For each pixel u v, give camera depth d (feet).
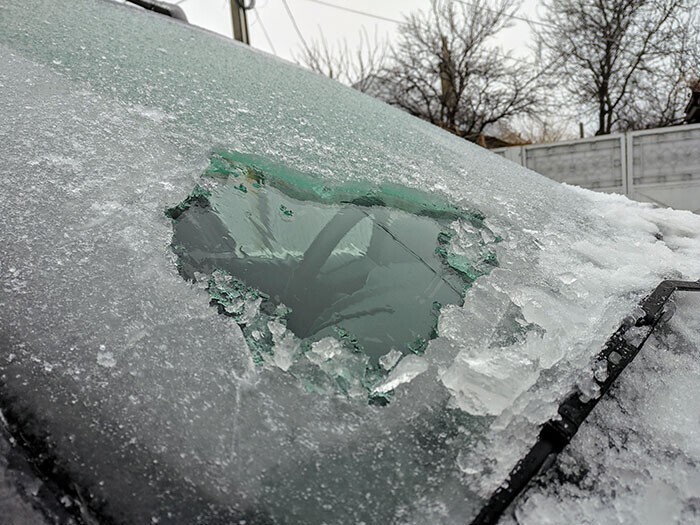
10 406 1.94
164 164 3.08
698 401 2.53
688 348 2.88
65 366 2.06
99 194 2.75
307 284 2.74
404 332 2.63
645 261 3.58
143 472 1.87
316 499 1.91
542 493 2.09
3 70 3.41
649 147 25.43
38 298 2.23
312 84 5.28
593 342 2.68
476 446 2.16
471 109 53.36
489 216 3.73
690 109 47.26
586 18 49.73
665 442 2.32
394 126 5.01
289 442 2.03
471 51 52.16
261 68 5.10
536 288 3.04
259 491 1.88
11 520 1.73
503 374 2.39
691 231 4.32
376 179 3.72
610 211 4.57
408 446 2.12
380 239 3.22
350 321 2.62
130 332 2.21
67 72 3.62
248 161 3.39
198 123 3.56
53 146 2.92
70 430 1.92
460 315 2.75
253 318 2.47
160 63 4.24
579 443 2.28
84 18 4.66
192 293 2.46
